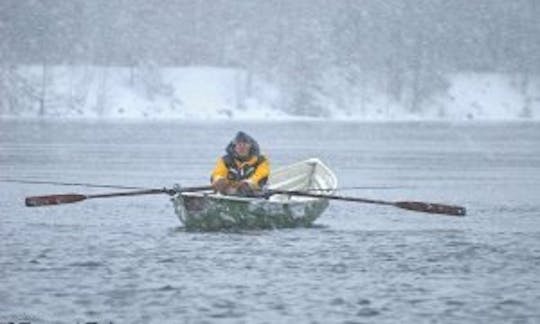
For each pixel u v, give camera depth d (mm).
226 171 56281
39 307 36469
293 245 51031
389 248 50438
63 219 63062
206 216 55156
